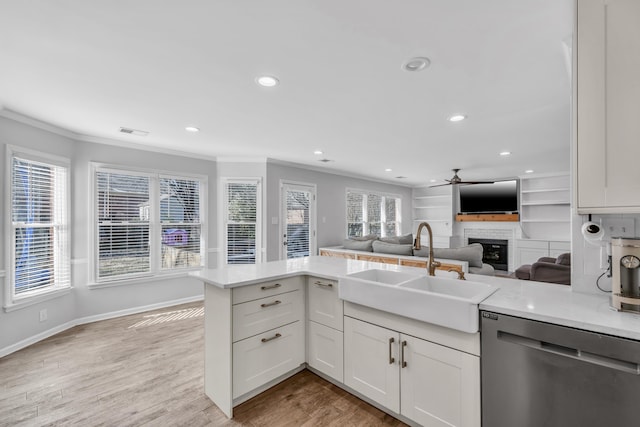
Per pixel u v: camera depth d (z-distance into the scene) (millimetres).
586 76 1337
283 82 2248
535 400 1338
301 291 2420
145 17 1510
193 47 1788
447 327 1583
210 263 4871
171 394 2193
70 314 3572
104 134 3641
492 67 2025
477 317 1481
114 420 1905
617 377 1149
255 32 1642
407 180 7812
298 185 5676
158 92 2426
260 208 5082
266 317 2164
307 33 1649
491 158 5055
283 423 1872
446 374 1616
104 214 3859
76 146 3650
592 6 1319
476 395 1509
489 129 3412
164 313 4090
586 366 1212
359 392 2053
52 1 1385
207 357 2152
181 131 3523
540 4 1412
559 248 6324
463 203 8039
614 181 1290
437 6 1428
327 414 1950
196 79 2199
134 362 2684
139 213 4160
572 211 1413
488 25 1576
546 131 3494
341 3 1406
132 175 4086
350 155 4824
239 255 5020
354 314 2076
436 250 4449
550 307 1424
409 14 1488
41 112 2889
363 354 2018
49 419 1914
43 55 1872
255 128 3391
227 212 4996
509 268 7348
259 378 2111
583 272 1703
